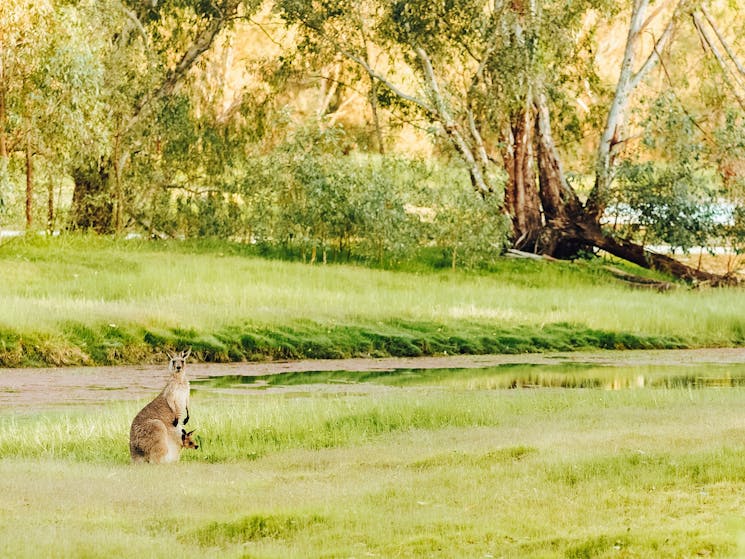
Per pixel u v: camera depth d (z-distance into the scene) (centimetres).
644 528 1020
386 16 5331
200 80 6150
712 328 3734
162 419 1450
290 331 3222
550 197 5291
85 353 2866
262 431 1706
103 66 4931
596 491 1184
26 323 2886
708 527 1012
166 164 5444
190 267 4109
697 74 5562
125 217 5409
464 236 4809
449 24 5222
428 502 1148
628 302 4041
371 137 6028
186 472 1345
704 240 5109
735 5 5719
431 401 1988
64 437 1631
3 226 4841
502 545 984
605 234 5206
